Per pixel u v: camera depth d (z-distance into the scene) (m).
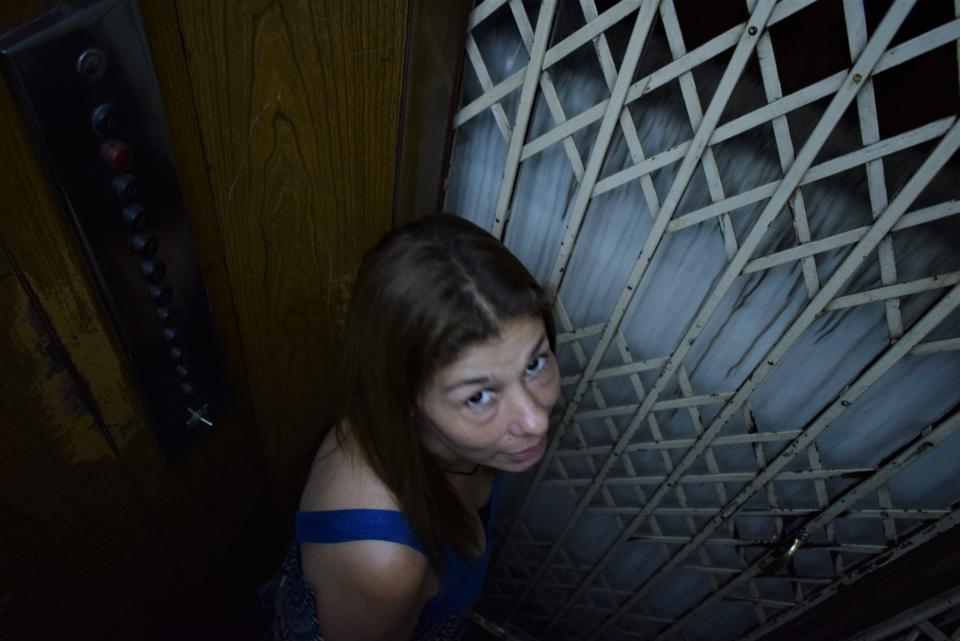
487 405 0.91
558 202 1.44
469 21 1.21
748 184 1.20
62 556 1.25
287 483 1.98
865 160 1.02
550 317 1.02
